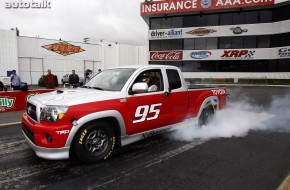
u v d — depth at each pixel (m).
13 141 4.93
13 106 9.10
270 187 3.08
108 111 3.66
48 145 3.29
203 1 29.95
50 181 3.17
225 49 30.64
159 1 31.98
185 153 4.31
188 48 32.50
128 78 4.20
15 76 12.16
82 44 34.28
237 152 4.40
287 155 4.27
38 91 9.94
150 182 3.18
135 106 4.07
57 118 3.26
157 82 4.61
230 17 30.61
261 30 29.02
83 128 3.50
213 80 30.45
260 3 27.69
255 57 29.34
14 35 27.69
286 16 27.22
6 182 3.12
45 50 30.83
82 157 3.57
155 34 33.62
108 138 3.85
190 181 3.22
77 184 3.10
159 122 4.55
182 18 32.59
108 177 3.31
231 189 3.03
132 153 4.27
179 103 4.96
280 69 28.05
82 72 34.66
